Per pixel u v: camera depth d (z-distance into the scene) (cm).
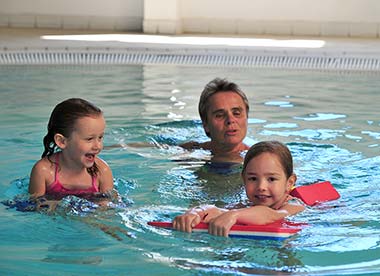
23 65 1005
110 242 345
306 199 396
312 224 368
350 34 1364
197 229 355
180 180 448
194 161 491
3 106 693
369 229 363
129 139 556
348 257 328
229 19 1386
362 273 309
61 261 322
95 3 1410
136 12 1405
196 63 1053
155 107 698
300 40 1273
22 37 1233
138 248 337
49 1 1414
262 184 373
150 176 455
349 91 818
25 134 570
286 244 342
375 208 395
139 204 401
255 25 1383
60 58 1062
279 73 969
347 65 1038
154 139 557
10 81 862
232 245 341
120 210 389
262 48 1124
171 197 414
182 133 579
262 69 1007
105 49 1101
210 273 309
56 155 420
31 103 712
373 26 1354
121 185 436
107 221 373
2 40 1182
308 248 337
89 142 402
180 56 1077
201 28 1391
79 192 413
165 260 323
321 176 457
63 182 413
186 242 344
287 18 1375
